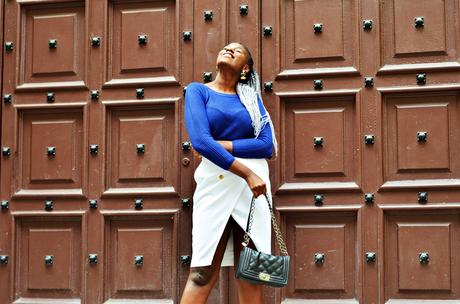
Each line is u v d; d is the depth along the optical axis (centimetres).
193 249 415
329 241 454
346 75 461
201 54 476
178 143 471
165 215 468
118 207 474
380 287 443
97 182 478
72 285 478
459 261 440
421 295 443
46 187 488
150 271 468
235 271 425
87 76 487
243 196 412
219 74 430
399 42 459
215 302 458
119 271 471
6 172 492
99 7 491
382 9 462
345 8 466
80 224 480
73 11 497
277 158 460
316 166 459
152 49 483
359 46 461
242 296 423
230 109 418
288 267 395
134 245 471
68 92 490
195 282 414
